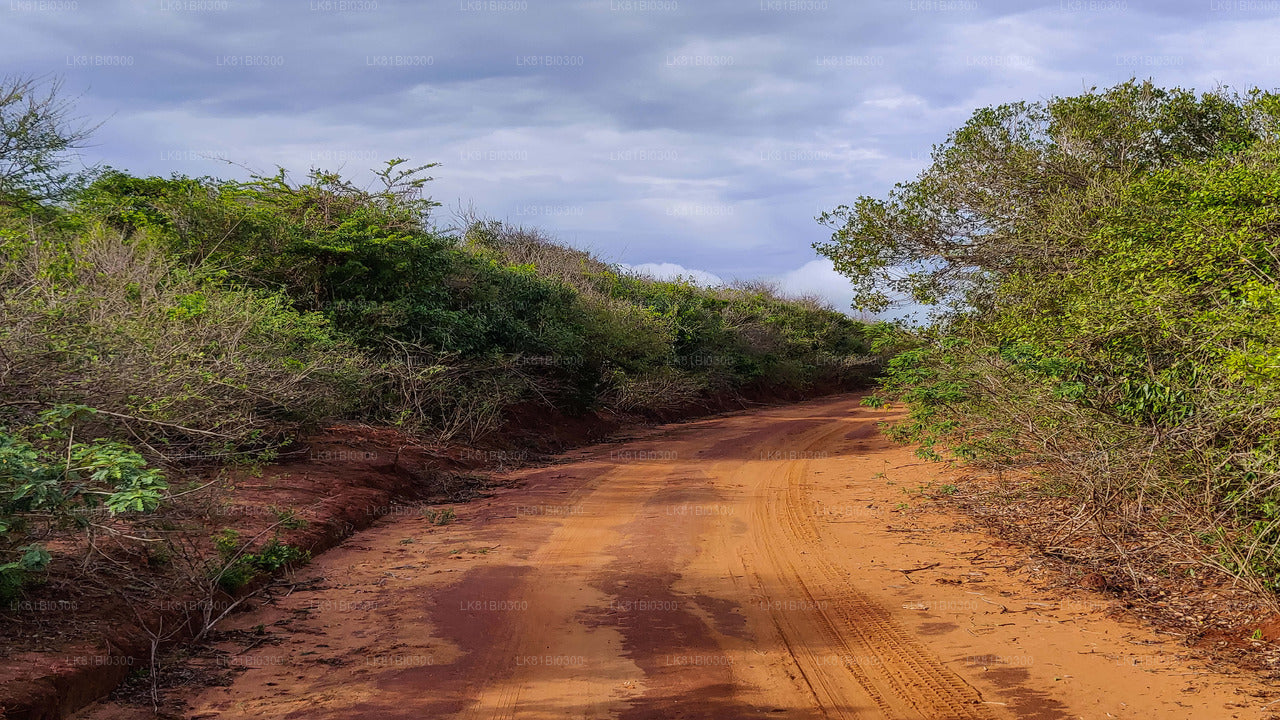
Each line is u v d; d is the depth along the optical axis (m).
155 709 4.84
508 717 4.86
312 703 5.01
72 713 4.66
